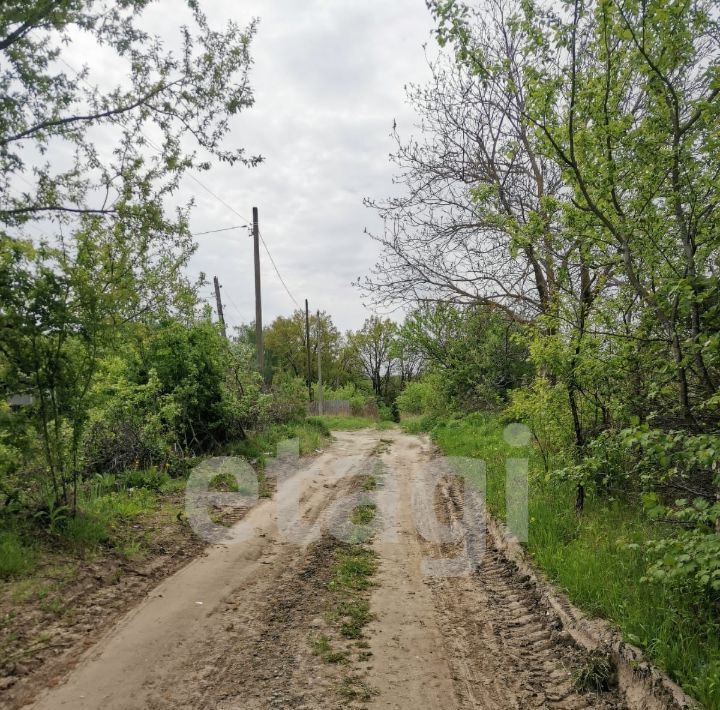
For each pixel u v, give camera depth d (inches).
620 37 169.8
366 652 170.1
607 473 229.3
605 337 237.6
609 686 147.9
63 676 148.4
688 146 176.4
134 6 282.7
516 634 184.2
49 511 249.1
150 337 377.4
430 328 892.6
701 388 190.5
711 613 158.4
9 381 241.3
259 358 814.5
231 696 143.6
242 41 312.3
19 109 266.8
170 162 299.0
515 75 357.4
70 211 271.7
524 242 243.0
